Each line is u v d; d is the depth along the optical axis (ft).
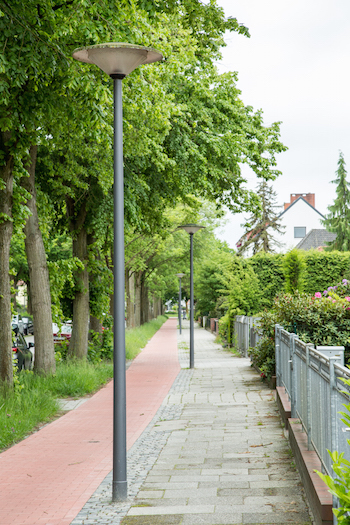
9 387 37.91
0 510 18.76
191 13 50.47
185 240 119.14
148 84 39.86
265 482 20.59
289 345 29.68
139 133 47.57
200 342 116.67
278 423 32.04
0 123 34.17
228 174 65.77
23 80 29.84
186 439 28.86
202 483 20.89
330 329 42.04
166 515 17.54
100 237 58.34
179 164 59.52
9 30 28.68
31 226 49.21
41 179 58.34
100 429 32.78
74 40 32.78
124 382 19.86
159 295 187.73
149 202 63.98
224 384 50.67
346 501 8.89
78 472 23.58
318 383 17.97
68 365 54.49
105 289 67.87
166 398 43.52
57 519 17.71
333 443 14.30
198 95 59.93
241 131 63.57
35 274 49.08
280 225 223.51
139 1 31.63
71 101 34.94
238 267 89.86
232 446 26.78
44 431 32.45
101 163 49.78
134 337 104.73
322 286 110.93
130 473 22.81
